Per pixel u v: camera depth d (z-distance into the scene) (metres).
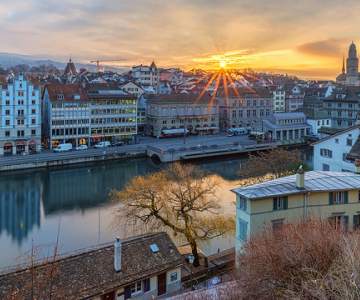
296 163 85.50
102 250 39.91
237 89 195.12
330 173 50.78
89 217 77.44
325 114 179.75
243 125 189.00
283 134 164.62
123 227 67.12
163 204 56.19
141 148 135.50
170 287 41.72
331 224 40.47
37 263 42.28
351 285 19.83
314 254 26.81
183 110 170.38
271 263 27.56
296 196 43.38
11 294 33.06
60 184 102.19
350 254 21.88
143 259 40.56
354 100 169.88
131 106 151.50
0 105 124.69
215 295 31.50
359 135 73.50
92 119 143.88
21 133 129.25
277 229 38.72
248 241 37.66
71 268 36.91
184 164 126.19
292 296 23.47
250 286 27.70
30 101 129.75
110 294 37.03
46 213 80.38
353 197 44.75
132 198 57.62
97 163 125.69
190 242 52.88
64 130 138.88
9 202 87.44
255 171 85.62
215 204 58.44
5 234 69.19
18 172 111.88
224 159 136.62
